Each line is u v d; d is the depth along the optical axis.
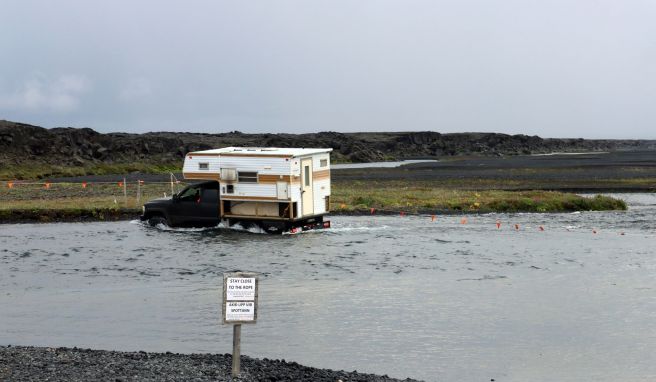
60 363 14.76
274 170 36.06
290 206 36.09
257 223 37.34
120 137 152.25
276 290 24.75
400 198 53.03
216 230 37.97
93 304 23.05
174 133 195.75
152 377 13.66
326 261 29.84
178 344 18.69
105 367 14.41
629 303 22.94
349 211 46.47
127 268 28.70
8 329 20.14
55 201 50.06
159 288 25.27
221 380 13.69
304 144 179.75
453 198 52.81
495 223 42.06
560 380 16.12
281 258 30.47
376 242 34.69
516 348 18.42
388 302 23.11
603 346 18.58
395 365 17.09
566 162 127.12
